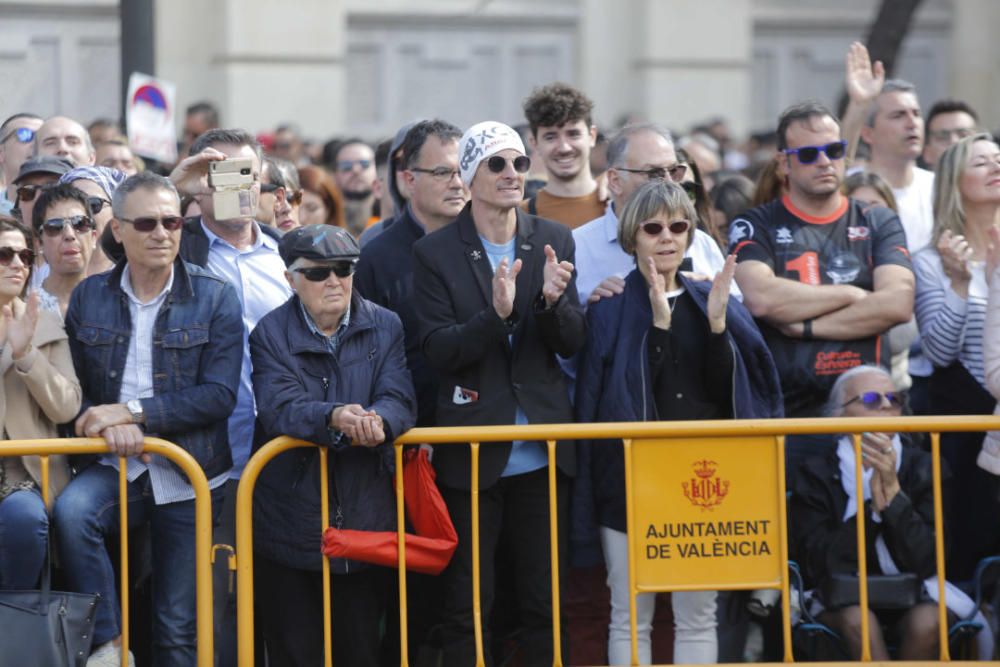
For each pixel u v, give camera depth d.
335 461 17.59
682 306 18.56
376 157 25.17
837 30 63.00
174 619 17.97
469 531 18.06
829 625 18.83
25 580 17.33
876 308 20.00
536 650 18.33
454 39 59.69
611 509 18.39
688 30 59.25
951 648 18.84
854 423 17.62
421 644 19.56
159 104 28.72
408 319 19.38
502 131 18.17
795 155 20.69
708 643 18.72
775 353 20.22
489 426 17.61
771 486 17.72
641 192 18.48
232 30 54.44
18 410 17.80
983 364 19.22
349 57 58.69
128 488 18.02
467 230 18.36
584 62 59.69
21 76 52.34
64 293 19.88
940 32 62.97
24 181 22.03
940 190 21.31
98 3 52.81
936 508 17.80
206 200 20.02
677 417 18.44
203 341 17.94
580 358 18.94
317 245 17.30
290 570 17.81
